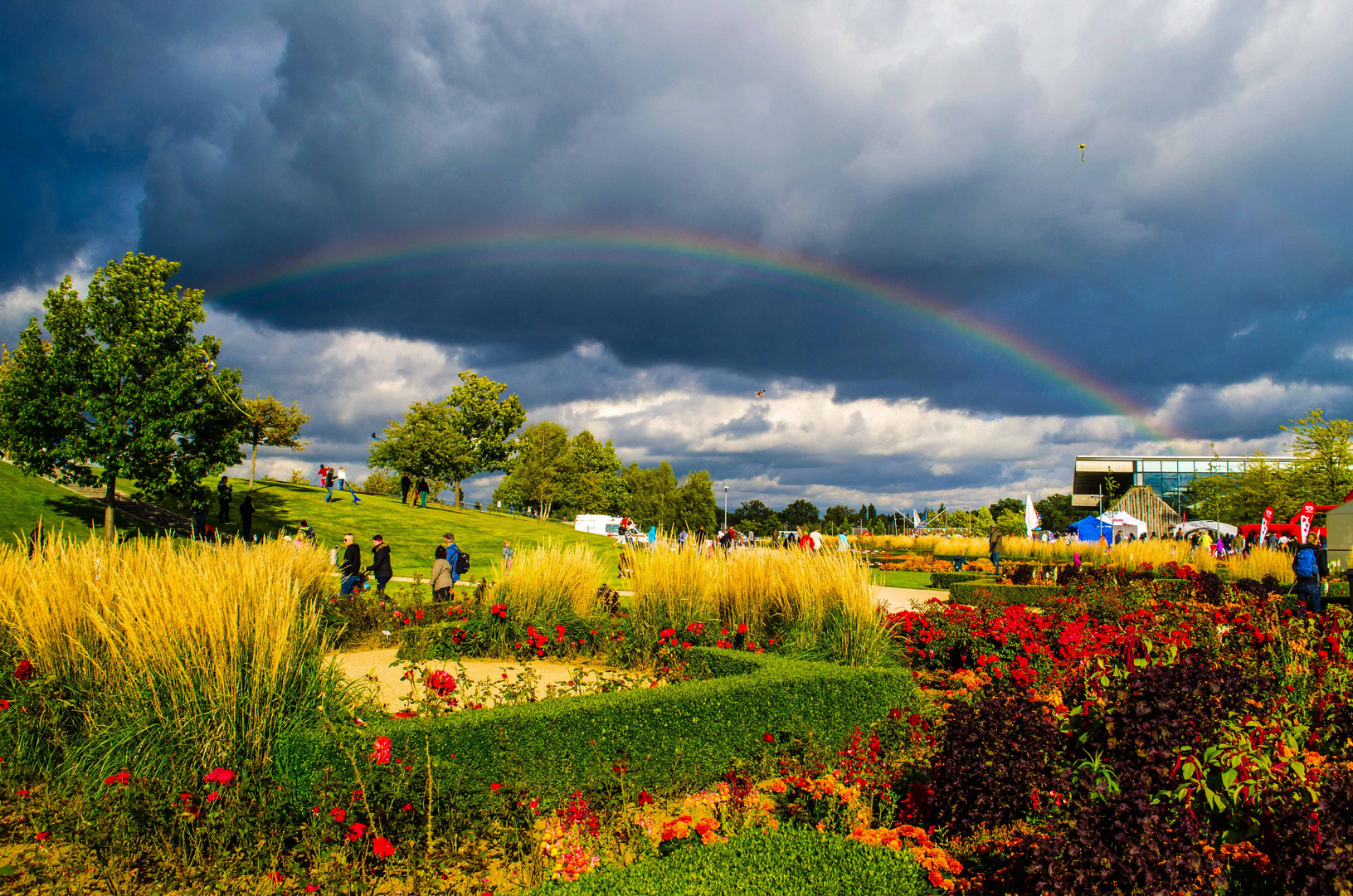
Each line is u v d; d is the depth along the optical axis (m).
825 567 9.80
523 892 3.98
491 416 63.31
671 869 3.68
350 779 4.68
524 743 5.25
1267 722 4.97
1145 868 3.38
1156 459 85.44
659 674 8.81
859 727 6.61
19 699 5.66
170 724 5.14
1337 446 37.50
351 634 11.63
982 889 3.88
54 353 25.53
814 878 3.59
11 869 4.30
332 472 43.31
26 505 28.17
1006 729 4.68
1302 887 3.47
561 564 11.30
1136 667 4.79
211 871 4.30
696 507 83.94
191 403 27.11
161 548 7.25
